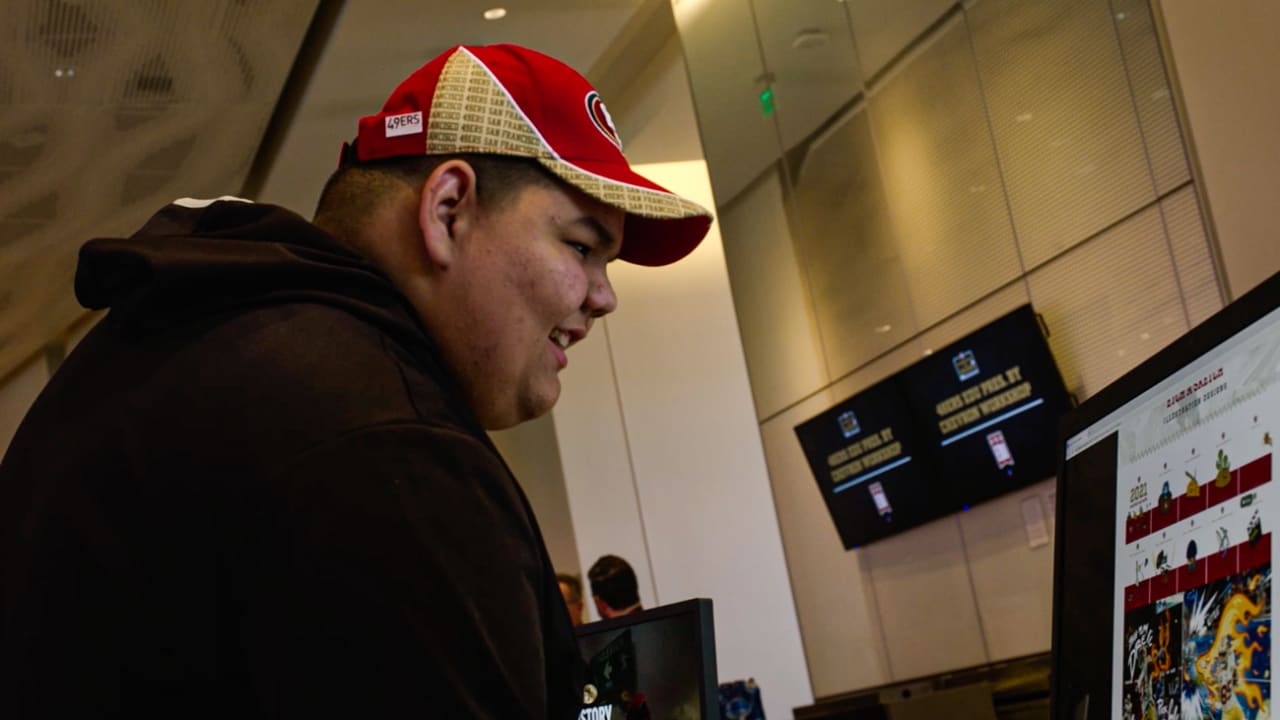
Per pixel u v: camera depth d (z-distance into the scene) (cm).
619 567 483
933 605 485
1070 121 412
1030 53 426
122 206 746
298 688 68
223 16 568
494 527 75
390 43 607
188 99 635
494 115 94
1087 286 411
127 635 74
